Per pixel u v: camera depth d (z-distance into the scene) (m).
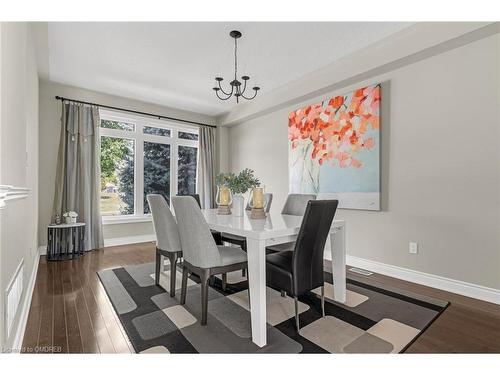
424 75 2.65
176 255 2.36
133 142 4.80
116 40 2.76
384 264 2.97
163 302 2.20
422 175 2.66
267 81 3.79
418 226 2.69
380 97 2.99
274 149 4.57
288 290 1.76
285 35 2.64
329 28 2.54
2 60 1.19
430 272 2.60
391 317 1.92
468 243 2.36
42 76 3.66
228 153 5.74
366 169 3.10
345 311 2.03
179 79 3.75
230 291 2.45
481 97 2.29
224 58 3.14
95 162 4.15
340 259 2.19
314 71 3.46
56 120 3.94
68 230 3.75
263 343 1.57
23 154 1.95
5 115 1.26
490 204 2.24
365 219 3.15
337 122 3.42
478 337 1.67
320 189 3.64
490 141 2.24
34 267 2.83
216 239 2.92
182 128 5.27
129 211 4.75
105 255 3.78
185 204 1.86
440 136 2.54
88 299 2.26
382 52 2.80
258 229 1.72
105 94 4.35
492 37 2.23
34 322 1.86
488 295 2.23
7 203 1.26
